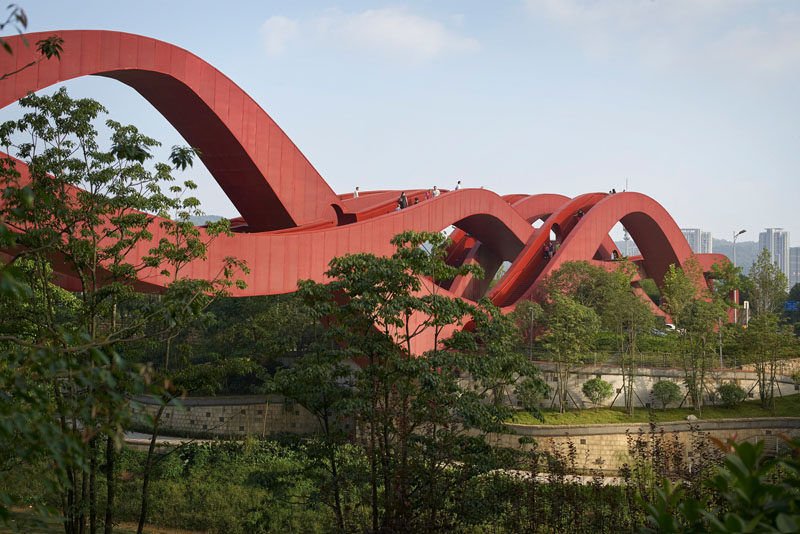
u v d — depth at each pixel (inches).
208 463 1437.0
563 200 2881.4
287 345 788.0
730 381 1861.5
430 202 1909.4
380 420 666.2
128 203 796.0
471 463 657.6
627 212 2659.9
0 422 232.1
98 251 880.9
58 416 602.2
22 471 306.2
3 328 733.9
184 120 1332.4
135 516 1221.1
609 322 1927.9
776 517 139.8
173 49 1211.2
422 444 678.5
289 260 1386.6
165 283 1136.8
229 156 1400.1
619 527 619.8
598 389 1727.4
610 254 3181.6
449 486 641.0
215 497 1253.1
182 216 890.7
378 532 605.9
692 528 165.5
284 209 1486.2
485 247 2711.6
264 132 1416.1
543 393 740.7
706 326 1855.3
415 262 755.4
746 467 154.9
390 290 749.9
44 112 745.6
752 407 1808.6
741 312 3095.5
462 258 2667.3
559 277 2138.3
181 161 696.4
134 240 855.1
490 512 648.4
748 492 152.4
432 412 648.4
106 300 866.8
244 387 2036.2
